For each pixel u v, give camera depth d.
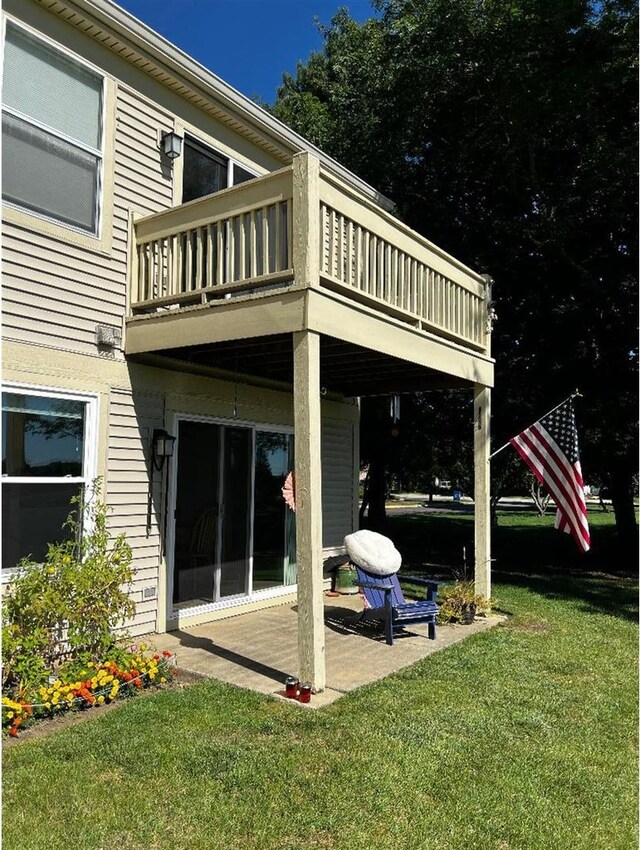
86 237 6.05
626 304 12.24
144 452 6.61
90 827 3.16
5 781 3.54
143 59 6.59
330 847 3.08
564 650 6.51
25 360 5.47
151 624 6.67
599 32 10.51
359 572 7.15
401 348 6.44
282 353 6.85
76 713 4.55
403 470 18.56
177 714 4.53
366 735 4.27
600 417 11.98
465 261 13.09
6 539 5.32
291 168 5.30
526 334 13.16
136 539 6.50
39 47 5.75
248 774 3.70
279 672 5.52
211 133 7.60
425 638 6.84
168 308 6.61
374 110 12.90
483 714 4.72
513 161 12.08
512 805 3.51
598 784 3.78
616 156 10.80
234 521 7.82
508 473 21.92
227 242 5.84
